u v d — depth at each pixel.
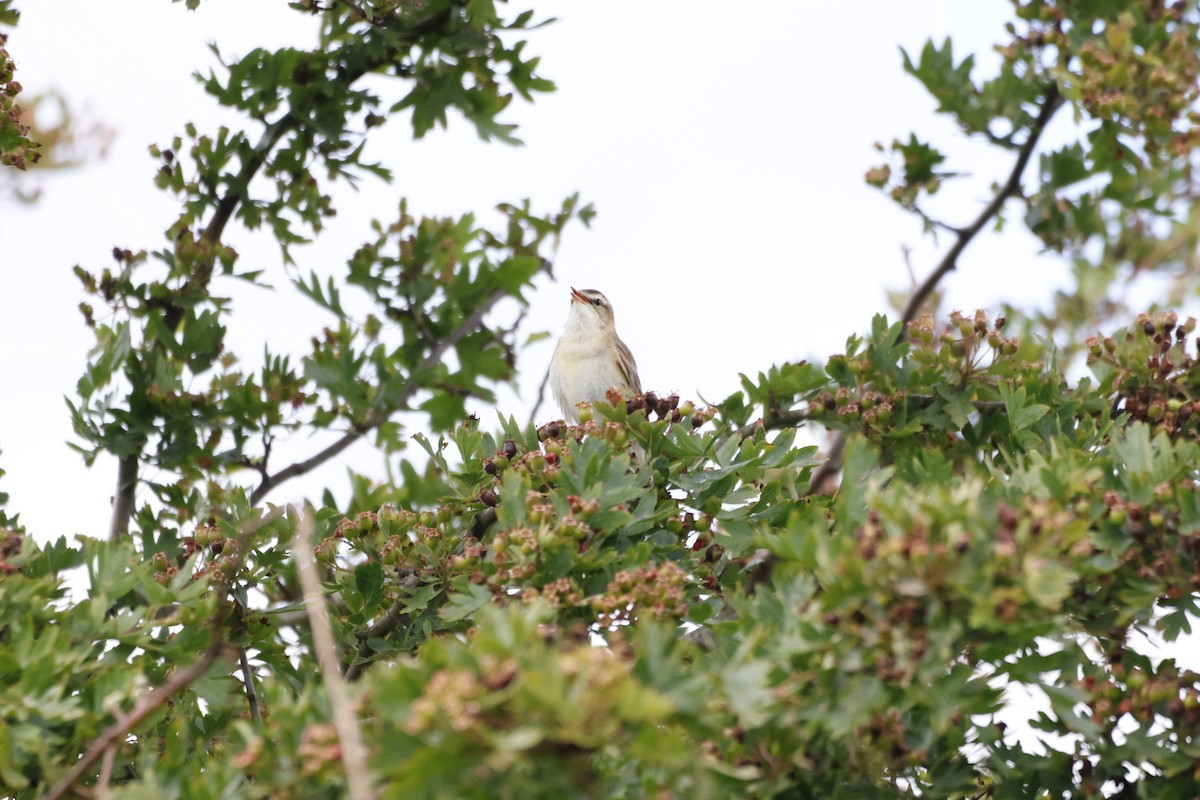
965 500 6.41
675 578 8.38
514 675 5.57
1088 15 14.63
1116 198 14.69
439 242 14.14
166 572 10.39
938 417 11.59
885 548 6.25
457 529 10.84
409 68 14.55
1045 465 8.20
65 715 7.69
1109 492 8.23
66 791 7.80
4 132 11.58
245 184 14.16
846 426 11.70
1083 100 13.42
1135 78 13.34
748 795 7.22
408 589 10.34
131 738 9.65
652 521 9.48
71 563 9.96
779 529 9.59
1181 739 8.04
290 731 6.68
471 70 14.53
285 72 14.16
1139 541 8.05
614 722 5.43
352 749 5.77
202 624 9.30
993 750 8.48
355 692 6.80
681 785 6.52
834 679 6.65
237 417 13.41
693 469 10.18
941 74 14.59
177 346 13.50
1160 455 8.40
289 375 13.64
